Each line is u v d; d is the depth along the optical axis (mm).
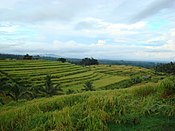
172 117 7512
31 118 8164
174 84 9992
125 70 151750
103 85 83875
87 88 64375
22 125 7859
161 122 7152
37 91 47812
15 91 38844
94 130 6719
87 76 103562
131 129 6852
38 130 7141
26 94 40188
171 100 9086
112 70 150625
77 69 120500
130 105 8742
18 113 9047
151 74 123625
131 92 11406
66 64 133500
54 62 134000
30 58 156750
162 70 137125
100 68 161000
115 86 83312
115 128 6992
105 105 8531
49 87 48531
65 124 7258
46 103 10438
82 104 9008
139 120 7281
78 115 7875
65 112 8141
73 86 81000
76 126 7055
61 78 91562
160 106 8164
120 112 8031
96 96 10219
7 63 105312
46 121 7570
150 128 6797
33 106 10148
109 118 7535
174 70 127562
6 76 80500
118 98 9352
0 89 45406
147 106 8422
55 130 6867
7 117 8633
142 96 10367
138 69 160875
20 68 98000
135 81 83562
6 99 38281
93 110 8055
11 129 7840
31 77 84062
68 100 10680
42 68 107375
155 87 11102
